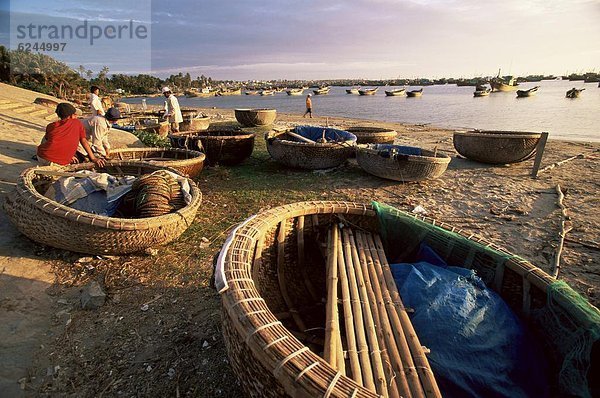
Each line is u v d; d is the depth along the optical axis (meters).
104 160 6.65
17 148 8.30
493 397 2.56
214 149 9.31
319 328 3.37
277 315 3.50
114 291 4.07
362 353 2.49
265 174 9.42
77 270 4.39
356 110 40.03
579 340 2.50
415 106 45.16
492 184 8.95
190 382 2.95
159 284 4.25
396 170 8.43
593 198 7.78
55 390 2.83
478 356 2.69
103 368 3.05
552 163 11.20
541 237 5.89
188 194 5.41
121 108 23.42
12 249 4.54
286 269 3.96
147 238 4.45
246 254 2.85
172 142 9.89
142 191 5.02
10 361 3.01
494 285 3.33
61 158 6.15
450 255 3.71
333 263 3.49
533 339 2.90
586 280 4.64
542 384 2.65
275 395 1.89
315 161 9.32
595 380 2.47
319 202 4.24
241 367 2.17
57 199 4.93
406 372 2.40
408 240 4.01
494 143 10.62
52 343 3.28
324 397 1.67
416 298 3.08
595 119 26.22
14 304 3.64
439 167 8.32
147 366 3.09
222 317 2.57
